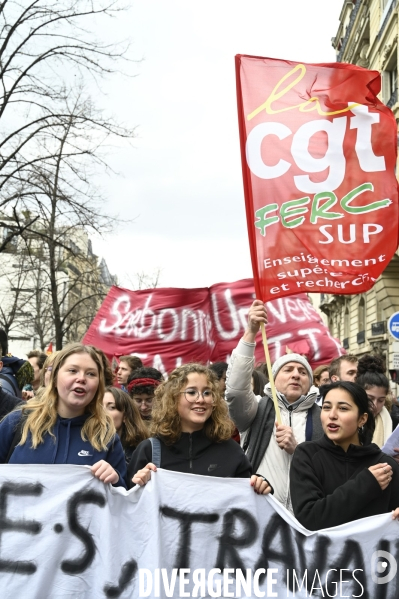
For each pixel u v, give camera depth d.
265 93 5.07
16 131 14.60
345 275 4.91
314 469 3.74
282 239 4.94
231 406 4.72
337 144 5.03
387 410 5.82
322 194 4.98
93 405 3.74
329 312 43.47
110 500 3.55
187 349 8.68
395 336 13.00
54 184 15.02
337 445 3.76
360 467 3.72
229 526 3.65
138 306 8.84
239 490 3.68
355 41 32.88
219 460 3.93
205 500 3.66
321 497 3.67
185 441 3.96
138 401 5.71
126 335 8.74
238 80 5.09
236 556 3.63
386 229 4.97
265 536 3.64
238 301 8.71
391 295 26.19
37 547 3.48
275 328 8.47
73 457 3.63
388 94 26.73
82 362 3.64
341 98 5.06
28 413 3.72
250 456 4.68
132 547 3.56
